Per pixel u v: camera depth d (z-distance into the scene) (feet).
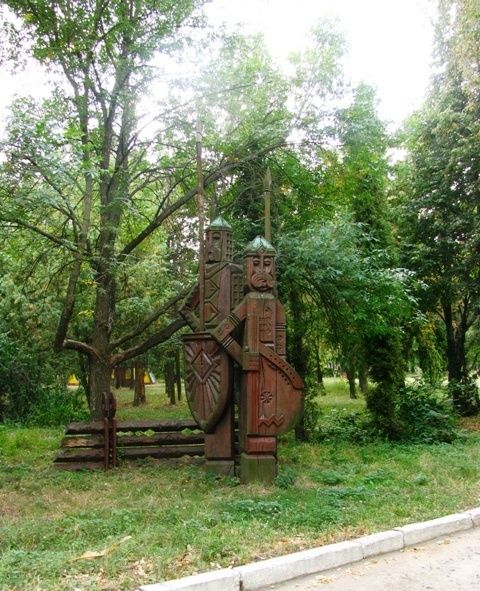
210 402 28.04
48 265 46.14
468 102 52.90
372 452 34.86
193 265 45.01
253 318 26.94
